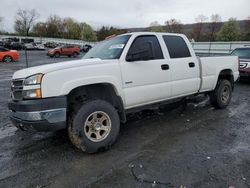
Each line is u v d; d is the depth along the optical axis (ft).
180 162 11.25
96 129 12.14
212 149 12.64
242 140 13.84
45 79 10.80
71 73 11.40
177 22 276.82
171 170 10.55
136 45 14.01
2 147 13.17
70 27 309.22
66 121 11.73
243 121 17.22
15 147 13.17
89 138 11.86
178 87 16.01
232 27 200.64
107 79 12.42
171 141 13.70
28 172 10.59
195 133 14.93
